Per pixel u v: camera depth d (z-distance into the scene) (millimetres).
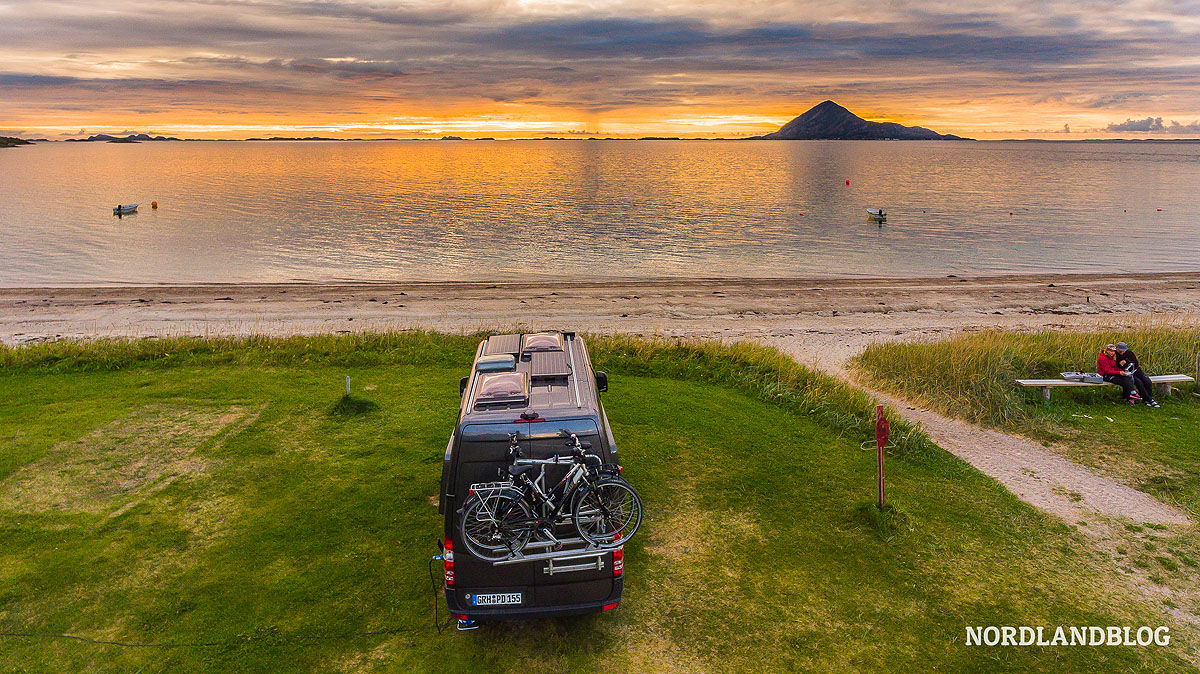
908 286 31250
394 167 187875
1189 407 14219
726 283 32062
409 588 7328
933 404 14711
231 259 40562
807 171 164750
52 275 34844
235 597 7098
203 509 8859
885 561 8102
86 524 8422
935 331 22859
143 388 13758
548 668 6281
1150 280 32406
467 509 5898
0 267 37062
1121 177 134250
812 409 13492
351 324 23078
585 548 6156
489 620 6391
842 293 29484
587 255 43344
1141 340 18281
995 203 78750
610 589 6293
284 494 9305
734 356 17281
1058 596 7512
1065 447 12180
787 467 10680
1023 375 16203
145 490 9352
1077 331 21359
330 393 13656
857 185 112938
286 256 41844
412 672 6176
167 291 28859
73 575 7379
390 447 10938
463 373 15352
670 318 24812
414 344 17844
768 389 14555
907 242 49094
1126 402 14508
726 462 10781
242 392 13602
